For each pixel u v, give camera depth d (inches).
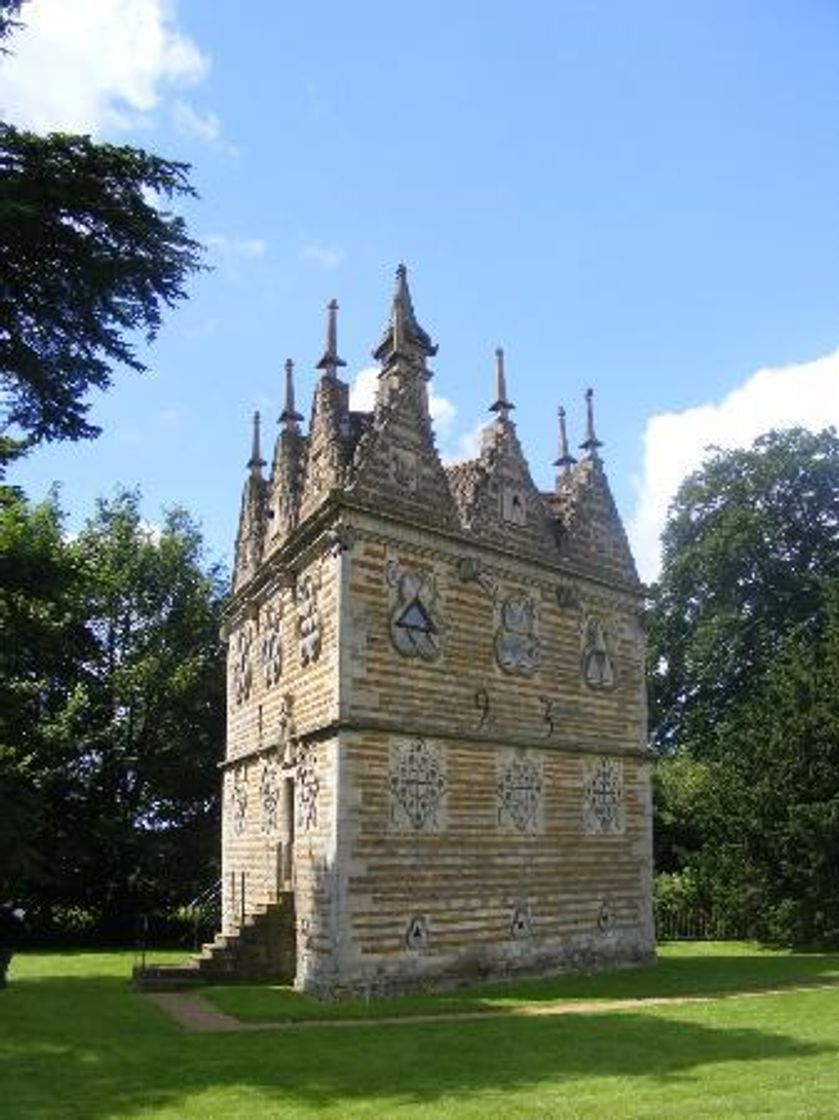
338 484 1052.5
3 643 896.9
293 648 1125.7
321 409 1137.4
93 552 1903.3
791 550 2053.4
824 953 1390.3
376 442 1049.5
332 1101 558.6
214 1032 763.4
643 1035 741.9
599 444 1333.7
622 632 1301.7
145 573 1931.6
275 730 1167.6
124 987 1026.1
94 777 1774.1
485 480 1157.1
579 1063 645.9
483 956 1046.4
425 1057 668.7
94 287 691.4
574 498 1283.2
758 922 1475.1
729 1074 605.0
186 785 1863.9
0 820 792.9
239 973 1029.2
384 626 1023.0
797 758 1482.5
